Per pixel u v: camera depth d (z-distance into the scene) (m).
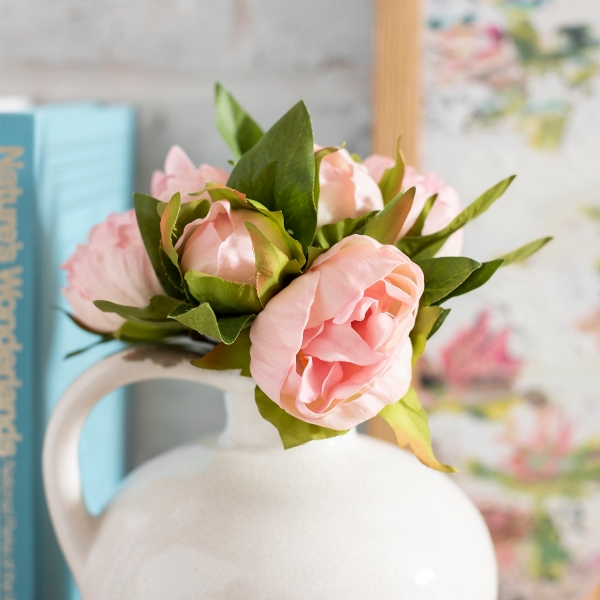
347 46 0.77
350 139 0.77
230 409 0.61
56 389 0.66
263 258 0.51
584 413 0.75
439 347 0.76
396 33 0.73
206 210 0.54
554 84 0.73
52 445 0.61
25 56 0.79
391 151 0.74
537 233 0.74
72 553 0.61
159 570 0.56
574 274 0.74
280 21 0.77
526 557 0.76
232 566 0.55
